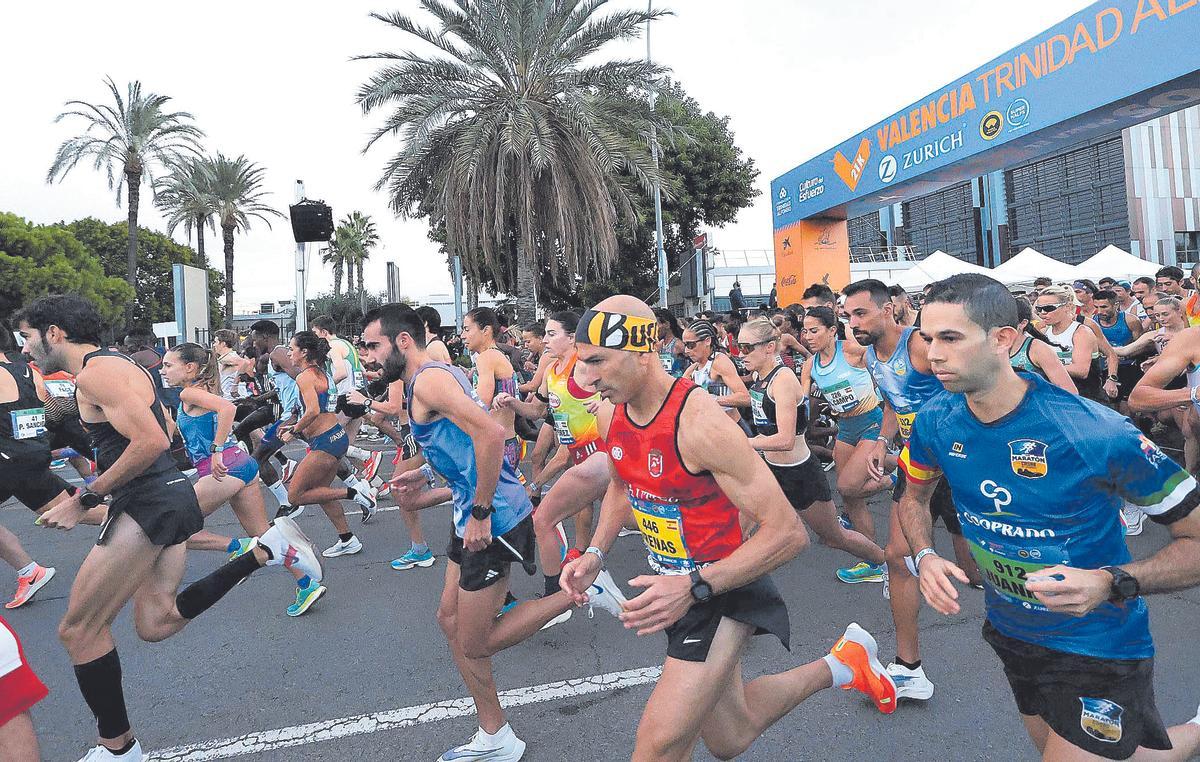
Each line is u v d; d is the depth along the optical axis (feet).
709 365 21.50
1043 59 34.14
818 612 14.57
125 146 100.12
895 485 10.57
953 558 17.42
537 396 20.10
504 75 59.98
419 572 18.30
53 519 9.62
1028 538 6.08
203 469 16.74
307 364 18.81
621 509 8.34
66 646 9.50
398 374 10.49
